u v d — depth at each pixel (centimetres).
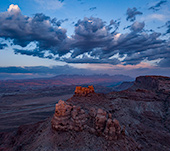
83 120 2519
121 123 3538
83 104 3925
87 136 2234
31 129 3888
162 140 3253
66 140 2170
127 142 2339
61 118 2434
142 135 3325
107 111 3828
